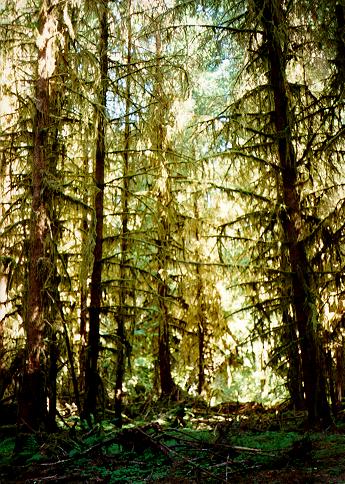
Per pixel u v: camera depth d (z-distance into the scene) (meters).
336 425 8.27
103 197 10.42
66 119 9.06
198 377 13.98
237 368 14.19
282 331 9.48
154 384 13.28
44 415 8.28
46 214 8.36
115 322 11.16
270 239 10.32
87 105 8.71
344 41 8.55
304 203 9.51
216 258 12.79
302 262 8.92
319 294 9.08
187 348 13.21
